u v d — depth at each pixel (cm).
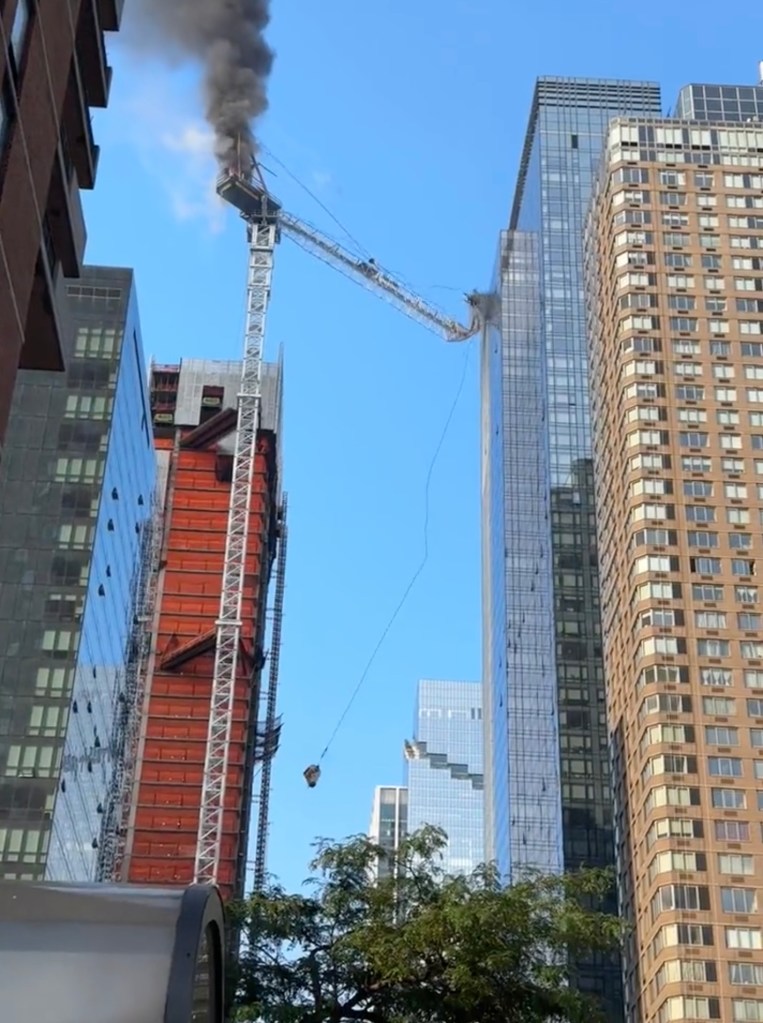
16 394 14238
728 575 13750
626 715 14038
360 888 3731
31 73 3712
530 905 3653
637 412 14650
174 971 1606
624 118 16588
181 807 19762
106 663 14762
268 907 3569
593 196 17675
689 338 15125
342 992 3544
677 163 16200
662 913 12156
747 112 18662
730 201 15962
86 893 1733
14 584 13200
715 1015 11644
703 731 12988
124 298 15062
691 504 14125
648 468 14325
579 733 19700
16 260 3691
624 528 14562
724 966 11850
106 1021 1559
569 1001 3484
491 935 3406
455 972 3325
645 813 12912
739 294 15388
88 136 4612
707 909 12106
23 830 12081
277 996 3494
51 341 4547
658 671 13262
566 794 19238
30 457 13900
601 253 16638
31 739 12481
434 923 3403
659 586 13700
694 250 15650
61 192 4297
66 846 12850
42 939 1623
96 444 14050
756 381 14862
